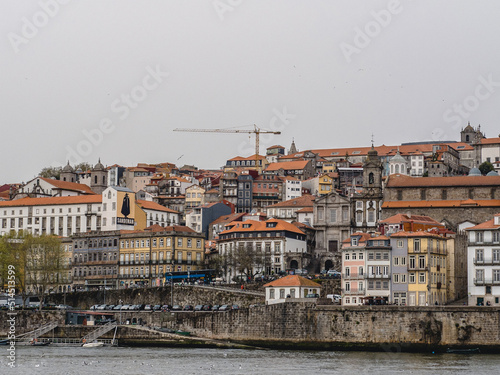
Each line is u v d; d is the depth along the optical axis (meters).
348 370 178.75
